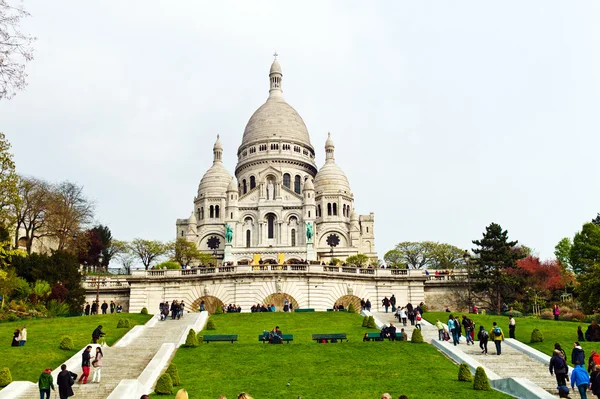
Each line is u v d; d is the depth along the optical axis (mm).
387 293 69875
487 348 39750
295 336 44656
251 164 150000
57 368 33188
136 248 115625
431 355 36812
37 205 79938
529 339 43875
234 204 131750
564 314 61656
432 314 56969
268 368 33500
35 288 62125
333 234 139375
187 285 68250
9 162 47719
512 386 28031
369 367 33750
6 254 56750
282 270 66625
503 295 72625
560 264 89500
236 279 66438
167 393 28547
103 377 31688
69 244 83812
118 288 73375
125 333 45562
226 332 47000
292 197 134625
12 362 34469
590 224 87375
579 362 27922
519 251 89875
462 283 73375
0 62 26719
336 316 55000
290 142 152625
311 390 28953
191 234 137250
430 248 131000
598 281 57156
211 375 32094
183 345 39781
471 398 27297
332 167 148875
